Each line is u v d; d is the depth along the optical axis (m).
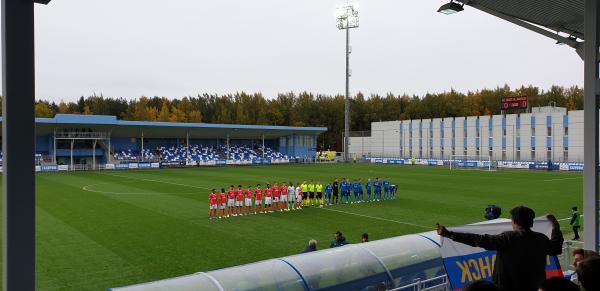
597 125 6.58
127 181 38.66
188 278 5.53
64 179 40.81
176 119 98.31
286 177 43.03
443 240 5.62
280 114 102.75
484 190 31.80
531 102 97.88
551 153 56.06
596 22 6.48
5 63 3.72
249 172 50.06
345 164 67.56
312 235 16.83
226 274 5.73
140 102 101.62
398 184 36.03
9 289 3.75
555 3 8.11
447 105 99.25
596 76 6.54
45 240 15.62
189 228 17.97
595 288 2.72
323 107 101.50
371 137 78.62
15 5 3.77
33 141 3.85
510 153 60.09
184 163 61.22
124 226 18.27
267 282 5.81
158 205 24.23
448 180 39.78
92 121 54.81
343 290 6.36
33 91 3.86
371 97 110.94
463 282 5.64
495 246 3.76
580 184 36.06
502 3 8.16
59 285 10.79
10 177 3.74
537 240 3.85
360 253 6.90
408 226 18.73
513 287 3.71
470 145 64.38
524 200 26.64
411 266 7.11
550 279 2.70
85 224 18.62
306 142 75.25
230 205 21.20
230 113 102.50
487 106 98.81
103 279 11.28
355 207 23.94
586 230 6.79
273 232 17.31
